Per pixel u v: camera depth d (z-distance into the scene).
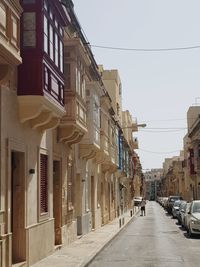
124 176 61.12
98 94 28.47
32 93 13.74
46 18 14.70
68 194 21.94
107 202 40.62
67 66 19.91
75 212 23.73
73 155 23.31
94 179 31.25
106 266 15.36
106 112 35.12
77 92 20.16
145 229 33.38
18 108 13.90
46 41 14.67
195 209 27.75
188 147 73.06
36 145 15.98
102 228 32.78
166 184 148.25
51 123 16.38
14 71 13.55
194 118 76.12
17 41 12.38
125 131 70.31
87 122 25.55
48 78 14.83
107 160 36.69
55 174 20.25
